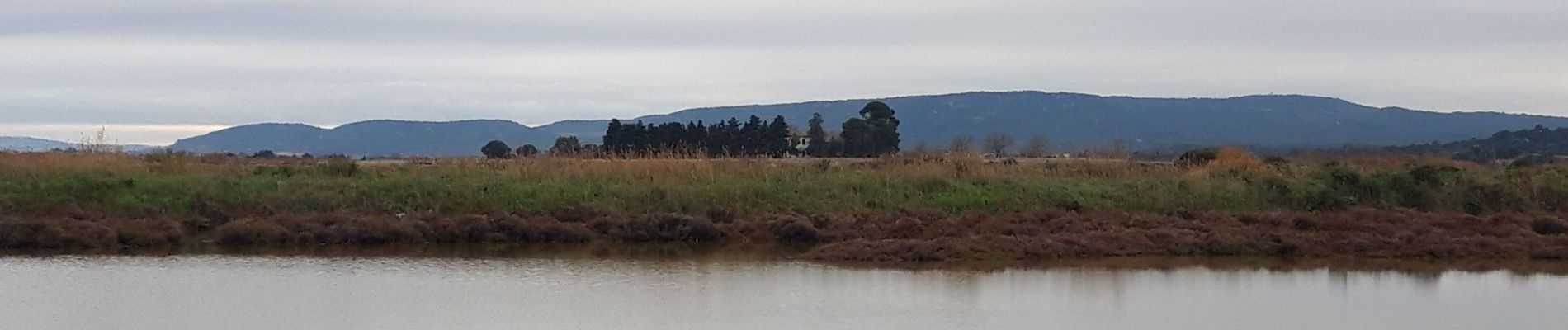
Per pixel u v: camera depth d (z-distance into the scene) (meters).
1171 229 24.02
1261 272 20.45
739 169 29.44
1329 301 17.59
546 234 24.17
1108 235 23.19
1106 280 19.34
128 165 28.36
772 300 17.03
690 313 16.05
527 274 19.53
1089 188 28.70
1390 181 28.86
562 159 30.41
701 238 24.59
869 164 31.53
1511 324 16.06
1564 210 28.50
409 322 15.36
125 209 25.11
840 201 27.53
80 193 25.55
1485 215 27.11
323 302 16.70
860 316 15.84
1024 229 24.55
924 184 28.59
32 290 17.42
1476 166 33.31
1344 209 27.62
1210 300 17.50
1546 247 22.75
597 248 23.39
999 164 31.11
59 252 21.58
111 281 18.33
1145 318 16.06
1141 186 28.89
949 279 19.25
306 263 20.59
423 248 22.92
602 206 26.28
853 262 21.28
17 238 22.02
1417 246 22.89
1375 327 15.78
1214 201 28.06
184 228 24.38
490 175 28.56
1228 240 22.83
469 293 17.53
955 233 24.20
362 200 26.41
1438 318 16.45
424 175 28.50
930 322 15.49
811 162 32.16
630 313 16.05
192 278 18.75
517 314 15.88
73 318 15.38
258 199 26.03
